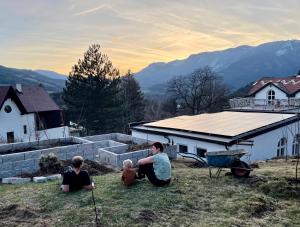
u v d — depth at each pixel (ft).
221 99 189.67
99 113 129.70
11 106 107.34
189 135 71.10
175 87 193.47
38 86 131.95
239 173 29.66
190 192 25.64
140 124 93.40
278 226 19.89
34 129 112.47
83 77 127.75
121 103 137.69
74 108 128.57
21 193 27.66
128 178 27.09
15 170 47.42
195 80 190.80
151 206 22.53
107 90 128.77
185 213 21.70
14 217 21.63
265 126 68.69
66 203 23.56
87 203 23.34
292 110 115.24
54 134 123.44
